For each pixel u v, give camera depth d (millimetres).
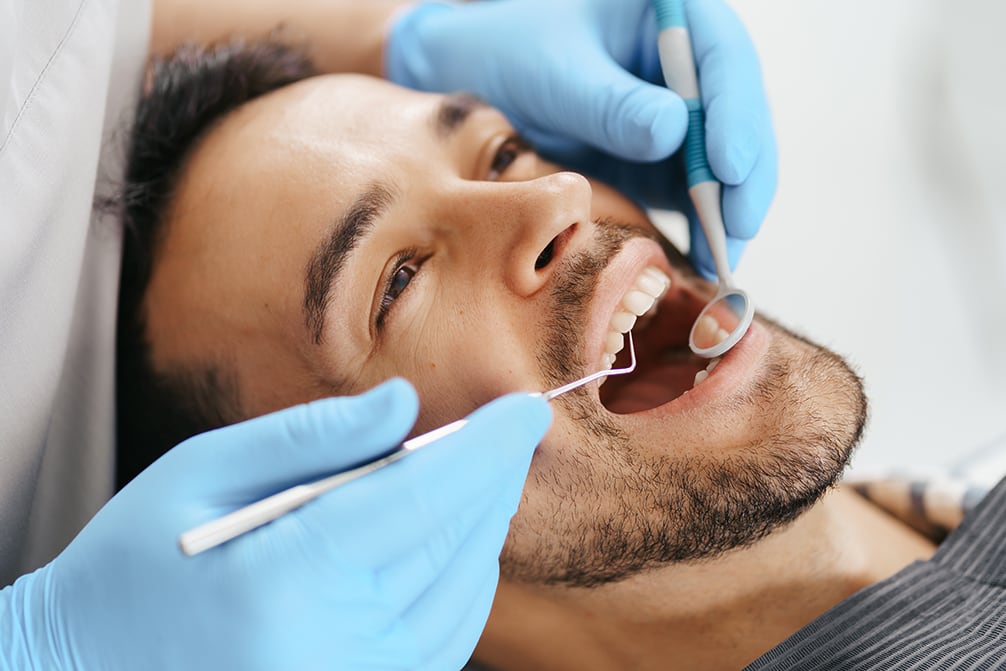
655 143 914
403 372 798
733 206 927
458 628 678
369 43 1276
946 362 1419
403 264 818
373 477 594
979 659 746
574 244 812
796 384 814
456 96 918
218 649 589
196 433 902
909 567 865
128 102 987
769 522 782
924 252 1452
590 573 833
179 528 607
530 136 1163
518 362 781
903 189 1474
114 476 971
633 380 992
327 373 804
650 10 1057
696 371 958
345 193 793
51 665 626
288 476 607
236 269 826
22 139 771
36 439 839
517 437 607
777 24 1521
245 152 863
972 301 1436
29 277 791
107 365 915
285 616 582
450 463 593
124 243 932
